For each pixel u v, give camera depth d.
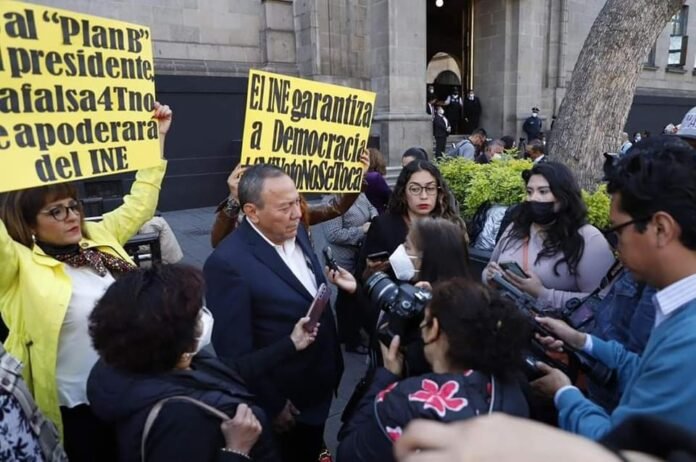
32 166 1.85
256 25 10.61
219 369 1.57
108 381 1.31
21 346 1.80
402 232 2.81
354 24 10.93
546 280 2.36
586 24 15.19
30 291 1.76
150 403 1.24
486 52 14.05
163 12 9.53
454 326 1.26
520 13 13.32
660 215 1.08
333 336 2.18
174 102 9.68
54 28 1.93
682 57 18.61
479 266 3.69
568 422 1.34
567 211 2.33
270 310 1.95
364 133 2.89
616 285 1.84
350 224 3.84
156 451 1.21
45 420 1.50
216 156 10.23
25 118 1.85
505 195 3.89
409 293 1.55
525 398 1.35
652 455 0.59
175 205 9.79
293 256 2.18
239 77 10.36
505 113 13.80
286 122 2.63
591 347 1.64
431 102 15.29
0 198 1.85
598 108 4.52
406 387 1.26
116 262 2.07
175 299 1.31
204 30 10.01
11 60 1.82
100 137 2.08
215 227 2.80
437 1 15.04
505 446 0.47
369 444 1.26
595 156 4.57
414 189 2.73
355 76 11.13
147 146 2.27
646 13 4.34
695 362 1.00
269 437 1.46
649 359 1.11
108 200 7.84
